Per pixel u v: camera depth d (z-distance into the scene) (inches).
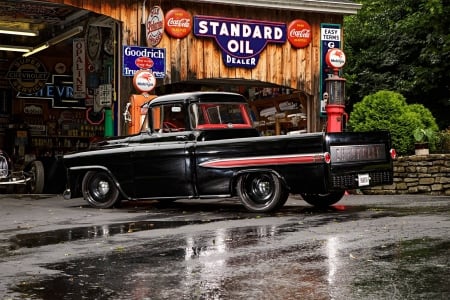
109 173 426.9
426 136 559.2
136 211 410.0
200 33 604.1
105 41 611.5
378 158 378.6
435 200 438.6
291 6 632.4
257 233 285.7
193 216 368.2
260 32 631.2
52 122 828.0
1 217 383.2
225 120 423.8
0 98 815.1
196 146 395.5
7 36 773.3
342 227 294.5
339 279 192.9
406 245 242.1
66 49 815.7
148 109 430.0
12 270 220.4
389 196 495.5
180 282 195.5
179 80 597.0
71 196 448.1
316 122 658.2
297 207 410.9
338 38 668.1
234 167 381.4
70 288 192.1
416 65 804.0
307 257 226.2
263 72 634.8
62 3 556.4
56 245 272.2
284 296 176.2
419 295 172.9
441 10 713.0
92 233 305.0
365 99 585.6
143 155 413.4
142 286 191.9
